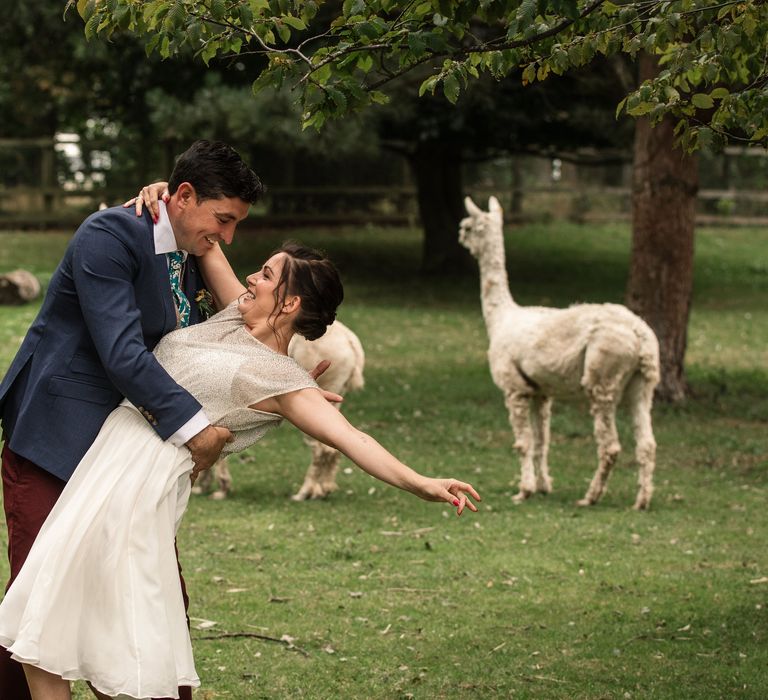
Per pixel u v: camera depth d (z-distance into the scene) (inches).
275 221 1144.2
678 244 496.1
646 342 333.4
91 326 138.0
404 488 134.0
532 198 1242.0
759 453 416.8
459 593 254.7
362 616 237.0
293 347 332.2
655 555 289.7
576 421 476.4
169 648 131.8
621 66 484.4
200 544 292.7
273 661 209.2
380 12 162.7
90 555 132.9
